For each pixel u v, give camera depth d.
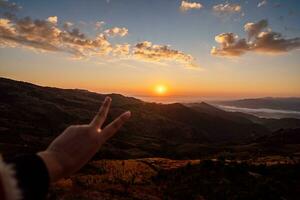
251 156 82.56
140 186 26.69
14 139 120.31
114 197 21.88
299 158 55.78
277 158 57.50
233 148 120.69
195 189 25.70
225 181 27.67
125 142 152.00
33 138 128.12
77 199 19.81
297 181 28.94
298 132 135.50
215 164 33.16
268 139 135.75
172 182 28.84
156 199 23.12
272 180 27.80
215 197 24.19
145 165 41.72
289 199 24.36
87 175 29.67
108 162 40.72
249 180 28.22
